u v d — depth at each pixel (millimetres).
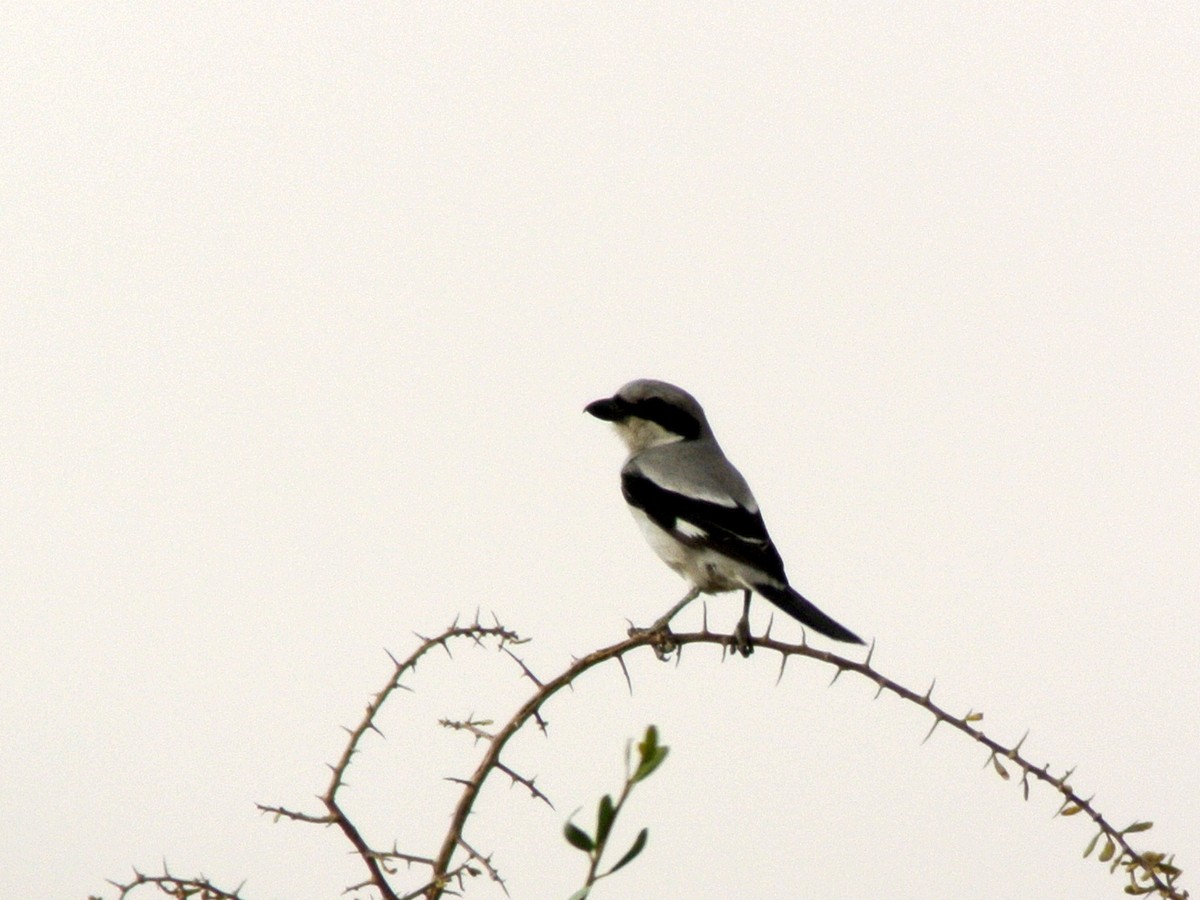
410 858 5832
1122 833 5824
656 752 3352
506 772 6125
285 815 6000
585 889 3297
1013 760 6301
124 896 5531
